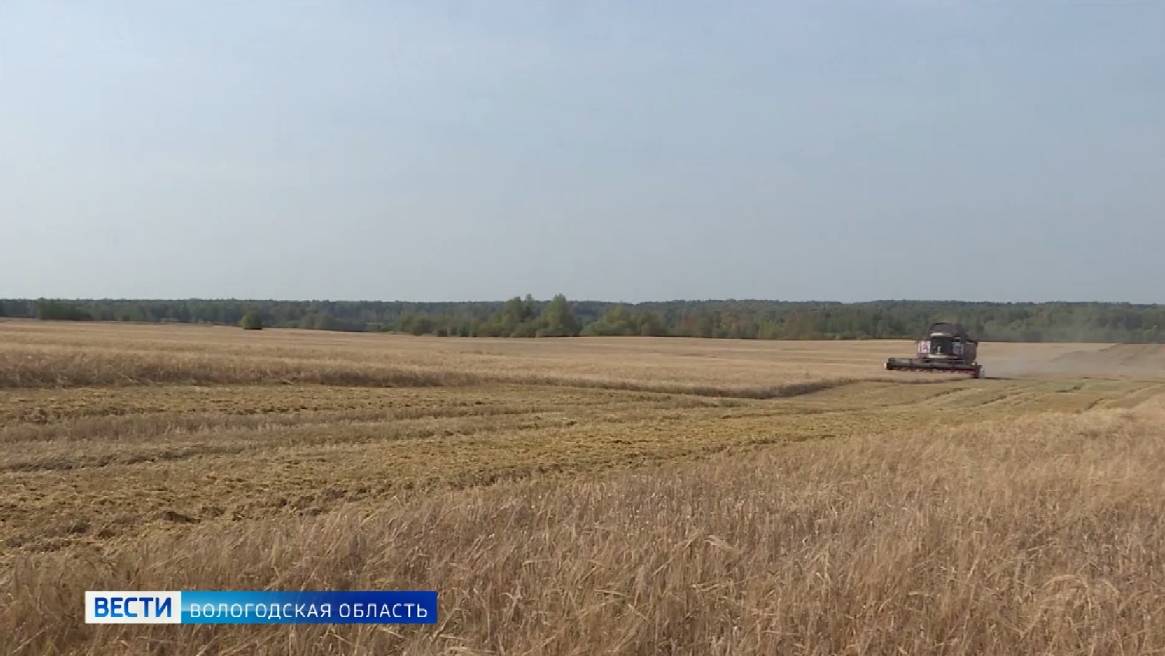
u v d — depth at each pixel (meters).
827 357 78.62
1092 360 82.44
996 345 114.25
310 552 6.52
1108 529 8.92
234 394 26.06
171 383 27.67
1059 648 5.33
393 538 6.84
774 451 17.19
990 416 31.83
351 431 19.81
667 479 11.56
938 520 8.13
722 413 29.31
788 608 5.58
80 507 11.32
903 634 5.37
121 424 19.09
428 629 5.45
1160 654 5.39
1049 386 50.38
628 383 37.44
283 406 23.78
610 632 5.21
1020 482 10.91
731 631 5.35
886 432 23.45
